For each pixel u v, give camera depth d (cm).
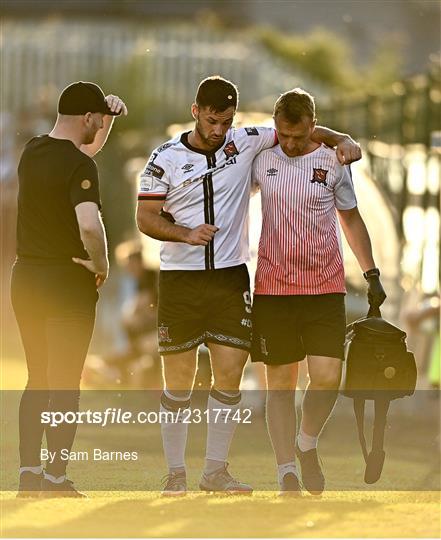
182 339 2495
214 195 2453
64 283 2402
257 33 10450
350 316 4456
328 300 2492
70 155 2400
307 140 2464
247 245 2514
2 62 10069
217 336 2484
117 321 6350
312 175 2483
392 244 4512
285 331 2503
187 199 2456
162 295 2503
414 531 2148
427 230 4562
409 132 4700
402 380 2536
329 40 10075
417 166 4678
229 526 2159
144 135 7938
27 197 2419
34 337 2450
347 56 10200
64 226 2400
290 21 10975
